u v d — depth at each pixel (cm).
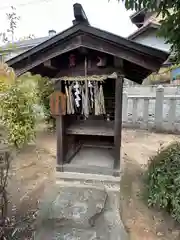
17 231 204
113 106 374
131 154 457
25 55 251
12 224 213
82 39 238
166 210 252
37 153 449
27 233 202
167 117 627
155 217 250
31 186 306
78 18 228
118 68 260
